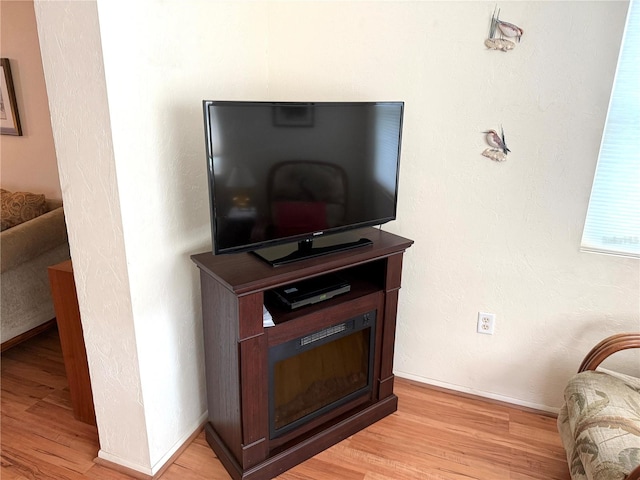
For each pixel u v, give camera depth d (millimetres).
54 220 2633
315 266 1594
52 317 2701
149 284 1580
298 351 1694
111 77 1309
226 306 1550
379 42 1887
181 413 1844
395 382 2291
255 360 1570
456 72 1819
